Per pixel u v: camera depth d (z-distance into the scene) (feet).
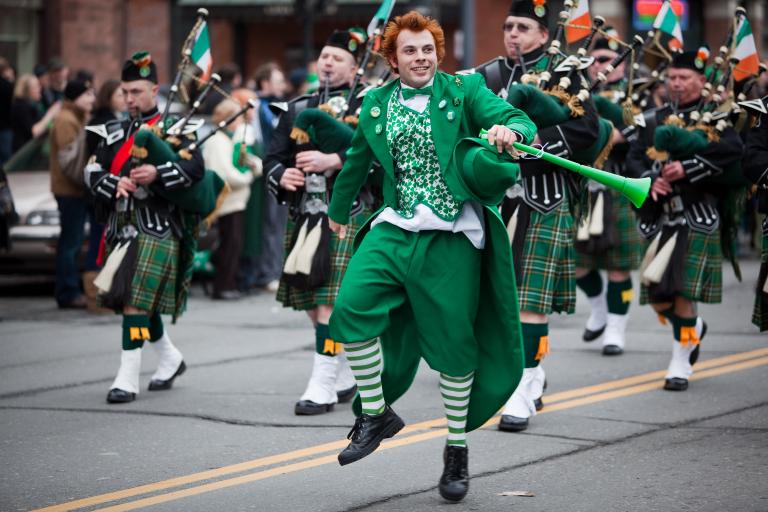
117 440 31.14
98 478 27.48
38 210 59.16
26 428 32.60
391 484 26.66
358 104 35.27
